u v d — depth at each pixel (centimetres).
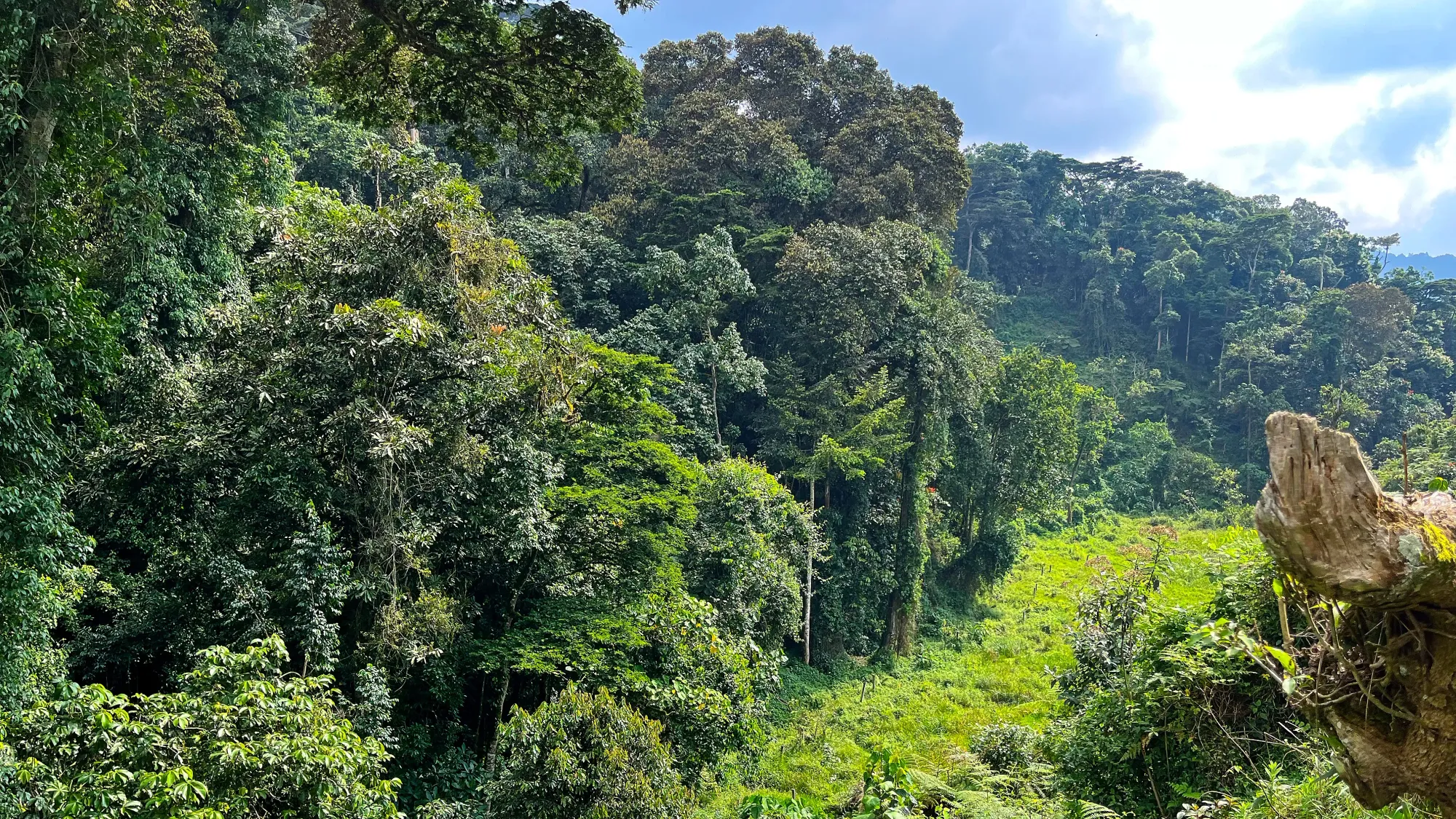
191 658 1102
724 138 3388
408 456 1224
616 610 1490
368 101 886
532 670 1396
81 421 1290
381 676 1170
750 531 1952
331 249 1356
